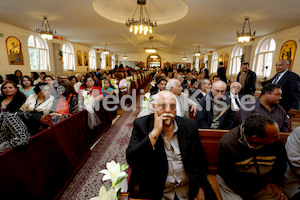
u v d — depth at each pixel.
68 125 2.43
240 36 7.02
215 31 8.78
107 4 6.73
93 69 19.42
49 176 1.90
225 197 1.59
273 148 1.41
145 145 1.19
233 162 1.50
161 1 6.77
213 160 1.95
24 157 1.59
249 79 4.31
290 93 2.96
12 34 8.05
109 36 11.52
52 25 8.19
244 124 1.44
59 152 2.12
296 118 4.25
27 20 7.25
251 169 1.47
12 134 1.54
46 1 5.17
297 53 7.05
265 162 1.43
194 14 6.16
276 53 8.35
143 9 7.50
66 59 13.77
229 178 1.57
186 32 9.58
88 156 3.00
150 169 1.40
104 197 0.85
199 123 2.36
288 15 5.79
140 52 26.06
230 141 1.48
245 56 10.92
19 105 2.37
